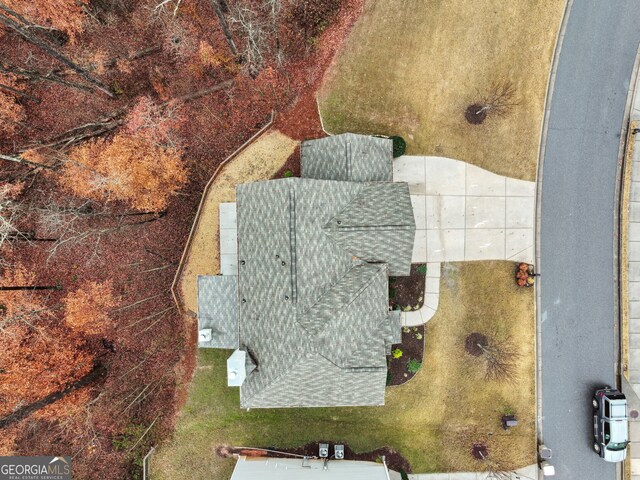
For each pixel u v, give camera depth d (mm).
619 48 27875
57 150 27516
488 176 27875
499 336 27719
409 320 27547
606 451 26516
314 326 21484
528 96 27781
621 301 27922
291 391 22438
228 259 27281
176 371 27750
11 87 26641
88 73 26703
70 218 28453
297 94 27688
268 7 26969
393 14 27500
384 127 27641
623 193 27891
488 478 27453
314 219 21906
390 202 23172
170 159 27938
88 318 28062
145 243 28344
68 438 27672
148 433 27578
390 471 27391
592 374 27922
